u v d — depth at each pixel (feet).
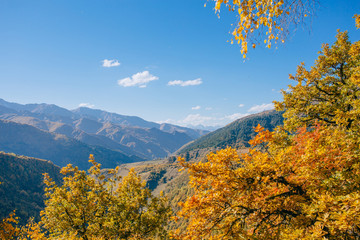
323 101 47.91
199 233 19.69
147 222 56.95
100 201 56.08
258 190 19.49
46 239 46.98
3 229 20.48
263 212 20.80
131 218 57.82
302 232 17.61
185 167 20.56
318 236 14.94
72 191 54.70
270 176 20.94
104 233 53.57
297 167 21.04
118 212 58.18
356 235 15.06
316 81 48.80
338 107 42.47
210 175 20.48
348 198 15.15
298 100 49.29
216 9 10.50
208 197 19.88
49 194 53.31
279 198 20.99
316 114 46.09
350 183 19.90
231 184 20.31
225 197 20.27
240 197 19.65
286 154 22.85
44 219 52.03
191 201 19.90
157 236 56.44
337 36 48.88
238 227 20.29
